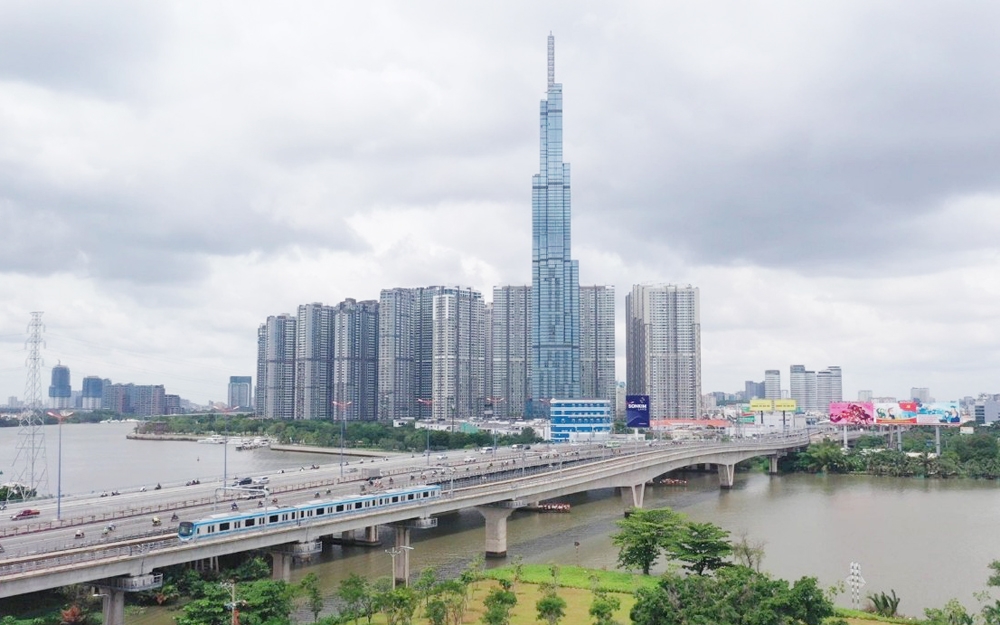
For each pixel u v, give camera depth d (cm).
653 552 16838
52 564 12200
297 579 16738
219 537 14562
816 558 18888
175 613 14262
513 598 13400
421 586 14512
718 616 11700
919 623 13288
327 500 17150
